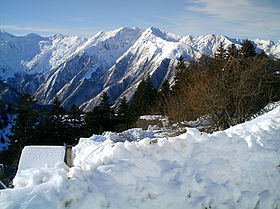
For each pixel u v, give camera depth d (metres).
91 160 6.89
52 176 5.88
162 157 6.84
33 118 44.50
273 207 6.27
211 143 7.38
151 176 6.24
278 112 12.53
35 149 14.25
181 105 25.91
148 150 6.97
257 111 21.23
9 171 20.19
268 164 7.17
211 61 32.12
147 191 5.86
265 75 21.20
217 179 6.61
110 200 5.47
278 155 7.43
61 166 6.69
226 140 7.50
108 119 50.94
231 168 6.89
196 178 6.42
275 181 6.88
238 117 20.03
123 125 46.91
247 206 6.18
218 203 6.07
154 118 31.11
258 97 21.02
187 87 28.50
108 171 5.98
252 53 33.94
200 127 21.95
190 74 31.33
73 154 14.20
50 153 14.06
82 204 5.12
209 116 22.73
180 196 5.98
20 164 13.45
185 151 7.10
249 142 7.72
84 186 5.38
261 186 6.72
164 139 7.46
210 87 21.98
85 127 49.81
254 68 20.50
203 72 26.86
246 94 19.94
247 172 6.91
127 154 6.60
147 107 46.88
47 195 5.02
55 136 48.25
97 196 5.29
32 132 44.19
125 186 5.82
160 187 6.00
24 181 6.14
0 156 43.25
